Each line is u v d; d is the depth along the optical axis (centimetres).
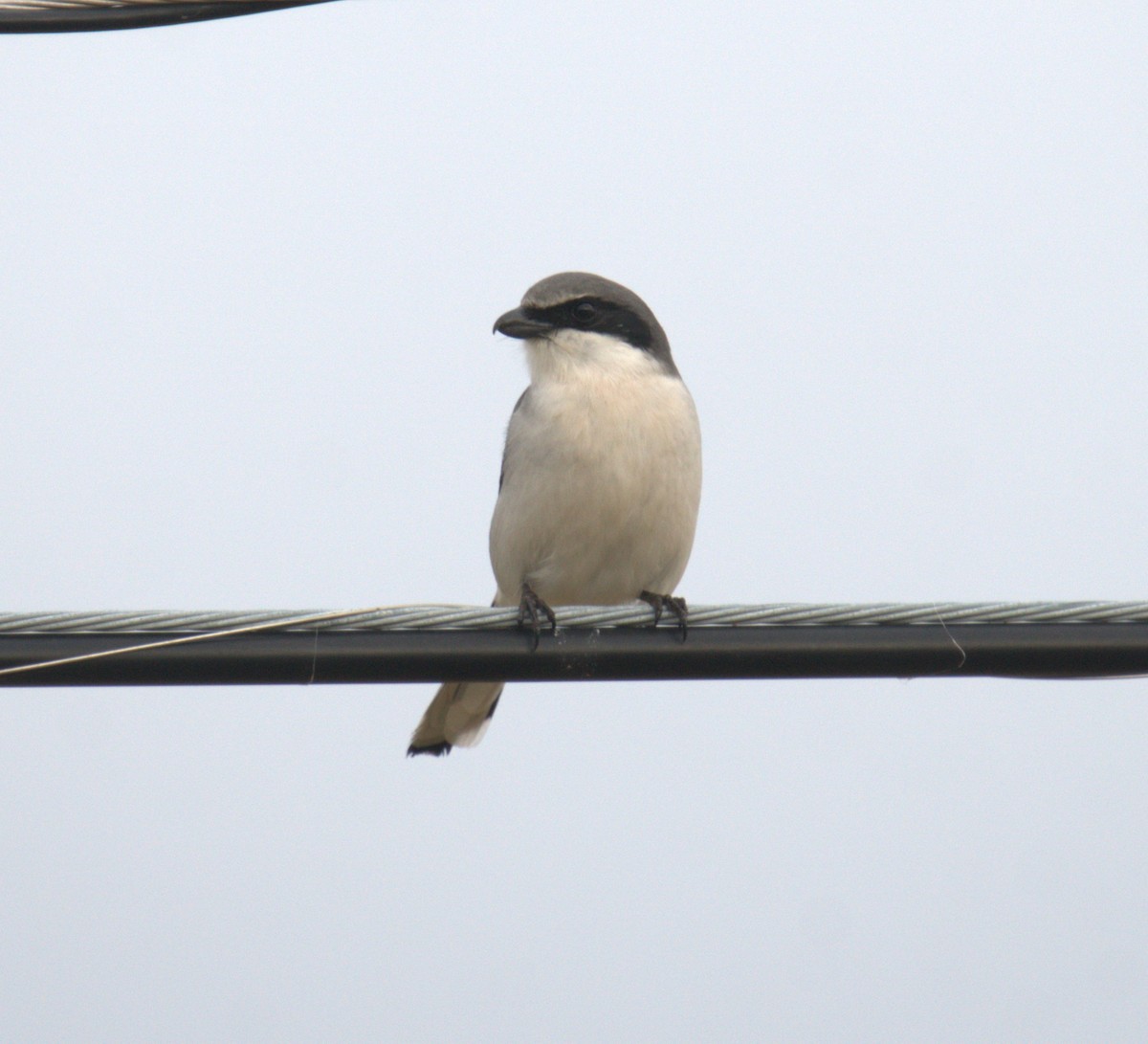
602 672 957
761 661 955
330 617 927
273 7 1028
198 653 913
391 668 938
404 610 945
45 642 898
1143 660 941
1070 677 952
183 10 1023
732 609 959
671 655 955
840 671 952
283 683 927
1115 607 943
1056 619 942
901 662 948
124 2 1023
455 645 948
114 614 904
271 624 922
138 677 906
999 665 947
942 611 952
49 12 1020
